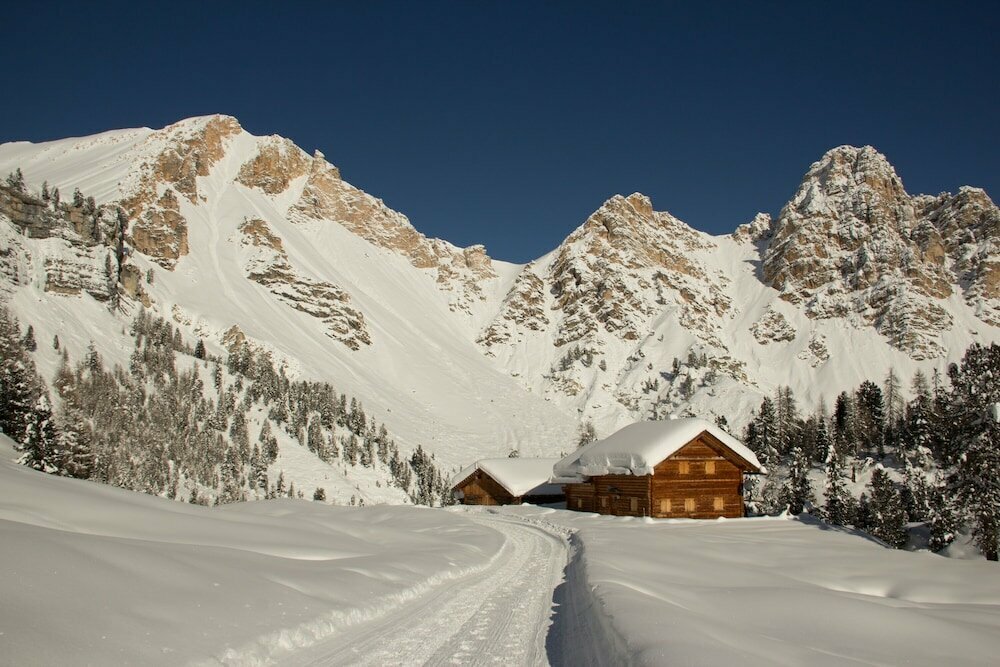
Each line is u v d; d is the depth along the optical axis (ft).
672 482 146.10
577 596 51.37
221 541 59.72
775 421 414.21
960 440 158.30
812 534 122.72
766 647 35.60
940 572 85.35
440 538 93.30
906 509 254.27
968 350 167.63
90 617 29.30
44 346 378.32
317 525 83.56
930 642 43.75
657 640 32.14
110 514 60.49
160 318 526.57
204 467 353.72
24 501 56.70
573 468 165.37
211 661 28.81
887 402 596.70
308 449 429.79
